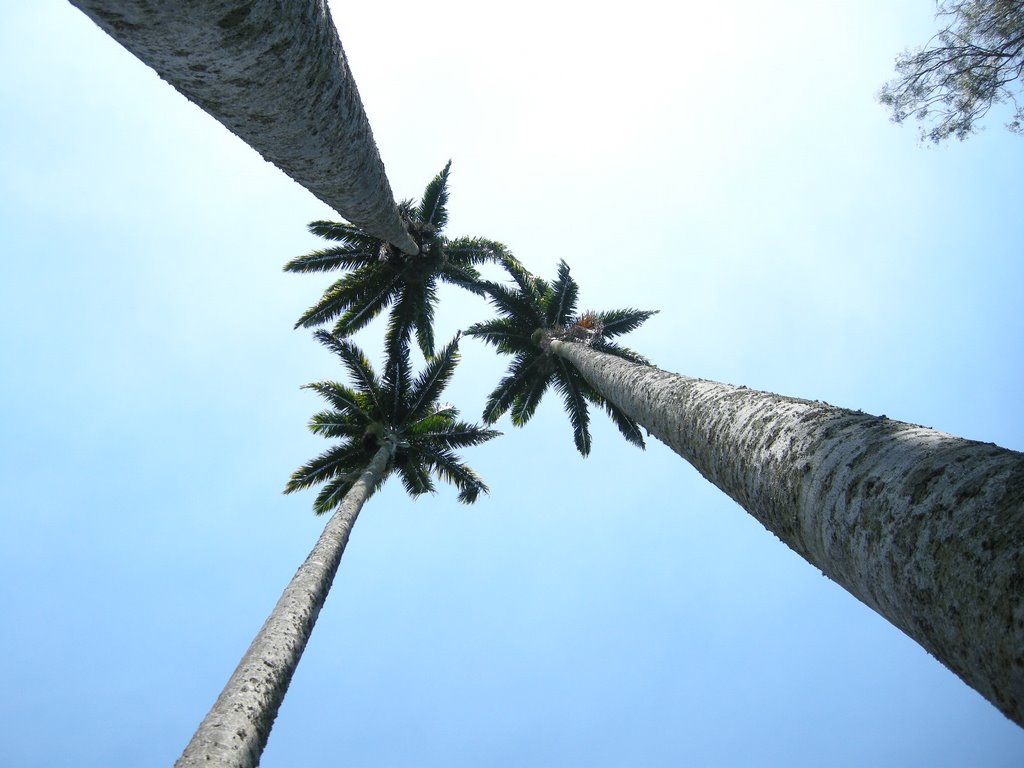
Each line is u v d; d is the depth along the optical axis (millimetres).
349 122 4660
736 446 4691
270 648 7129
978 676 2250
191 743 5539
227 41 3045
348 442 19516
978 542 2221
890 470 2887
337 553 10688
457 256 21203
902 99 10336
